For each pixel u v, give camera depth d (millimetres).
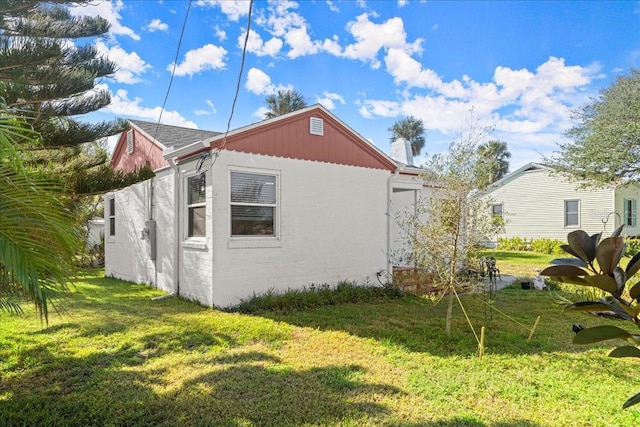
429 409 3248
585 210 18828
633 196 19156
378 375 3930
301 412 3178
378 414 3154
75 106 7078
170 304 7125
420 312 6852
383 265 9188
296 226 7820
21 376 3861
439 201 5477
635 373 4074
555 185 19938
